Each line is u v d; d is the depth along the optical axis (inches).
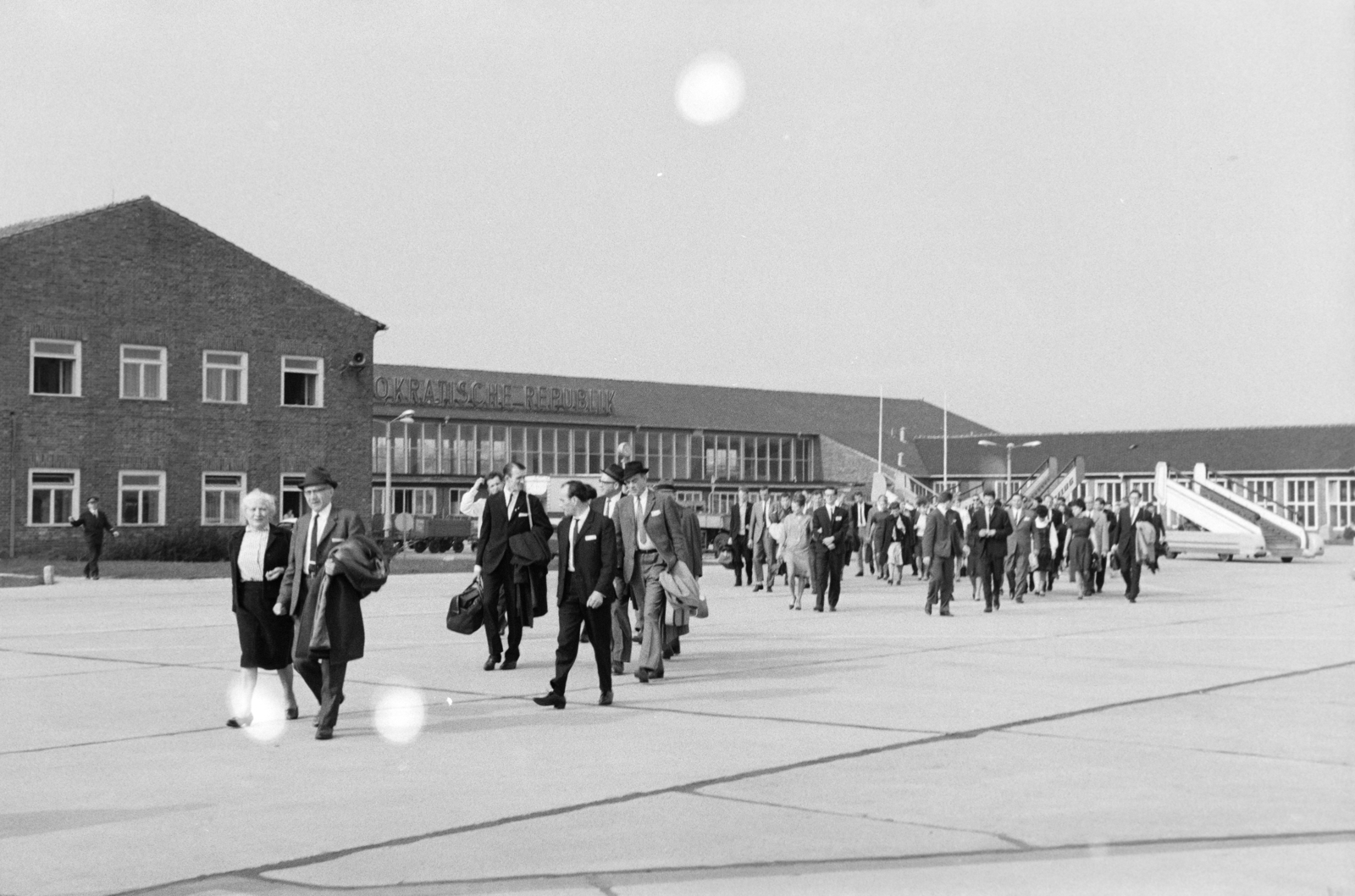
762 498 1330.0
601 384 3767.2
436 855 296.5
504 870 284.2
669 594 594.6
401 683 587.8
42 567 1648.6
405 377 3255.4
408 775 383.6
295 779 378.6
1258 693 543.5
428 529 2652.6
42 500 1879.9
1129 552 1155.9
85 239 1920.5
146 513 1975.9
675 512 599.8
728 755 410.9
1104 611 1046.4
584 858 292.7
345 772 388.2
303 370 2138.3
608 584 509.0
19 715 494.9
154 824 326.6
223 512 2049.7
